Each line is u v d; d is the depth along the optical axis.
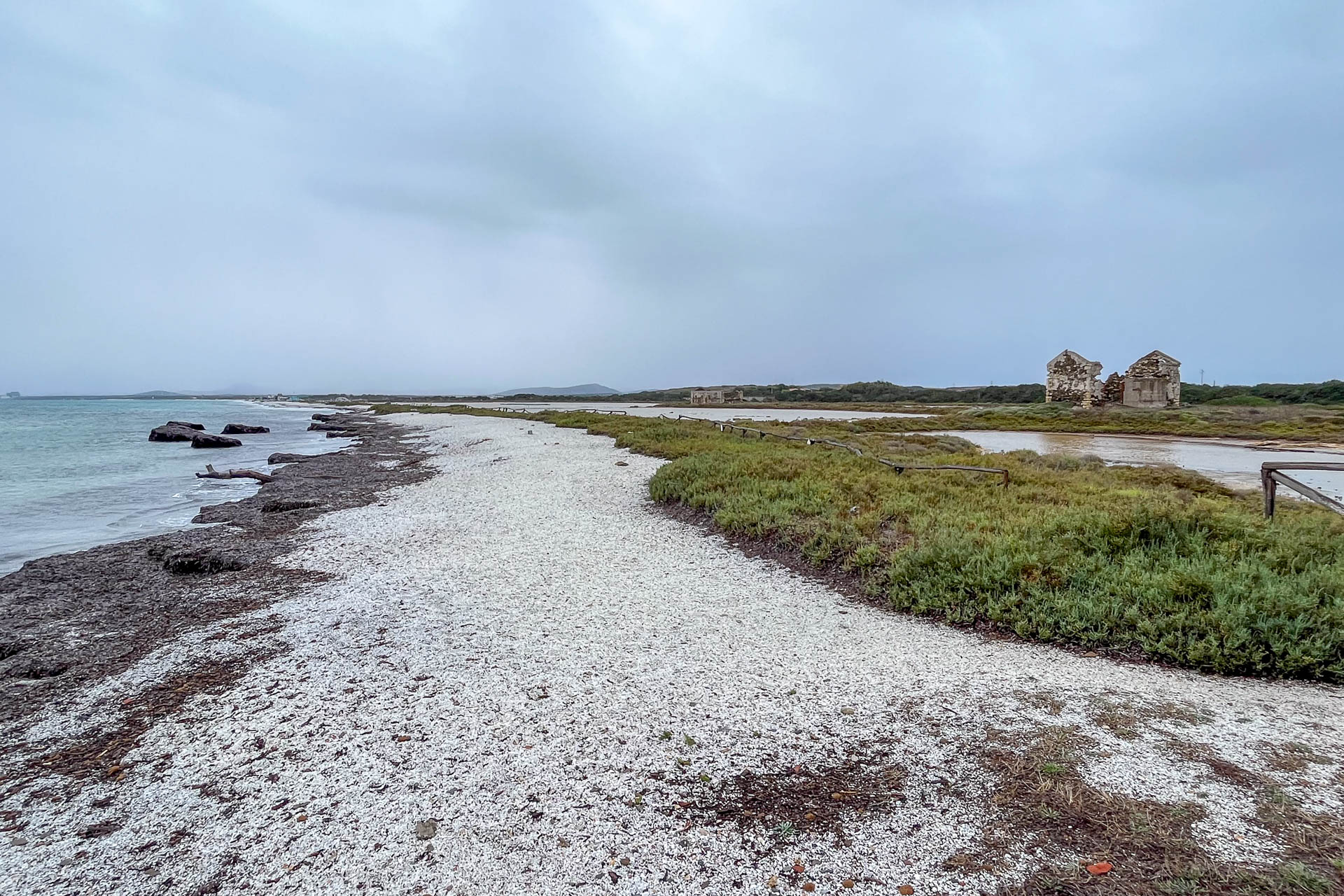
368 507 15.77
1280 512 10.15
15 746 5.13
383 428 52.62
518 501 15.67
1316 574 6.62
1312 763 4.15
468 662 6.41
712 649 6.64
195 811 4.16
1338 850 3.31
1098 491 12.78
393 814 4.05
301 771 4.56
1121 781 4.04
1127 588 6.87
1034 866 3.38
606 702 5.48
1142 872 3.27
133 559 11.32
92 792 4.44
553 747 4.79
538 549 11.11
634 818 3.94
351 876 3.54
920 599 7.66
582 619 7.61
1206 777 4.03
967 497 11.96
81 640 7.52
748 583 9.00
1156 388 66.19
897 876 3.39
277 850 3.77
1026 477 14.37
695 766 4.49
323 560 10.76
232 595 9.05
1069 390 70.88
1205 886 3.14
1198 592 6.60
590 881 3.44
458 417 62.25
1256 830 3.51
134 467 27.22
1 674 6.60
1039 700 5.24
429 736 5.00
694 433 30.92
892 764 4.42
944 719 4.99
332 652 6.76
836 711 5.22
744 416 65.62
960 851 3.53
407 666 6.34
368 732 5.08
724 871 3.49
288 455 29.92
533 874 3.50
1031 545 8.38
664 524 12.97
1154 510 8.73
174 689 6.05
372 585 9.20
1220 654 5.74
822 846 3.64
